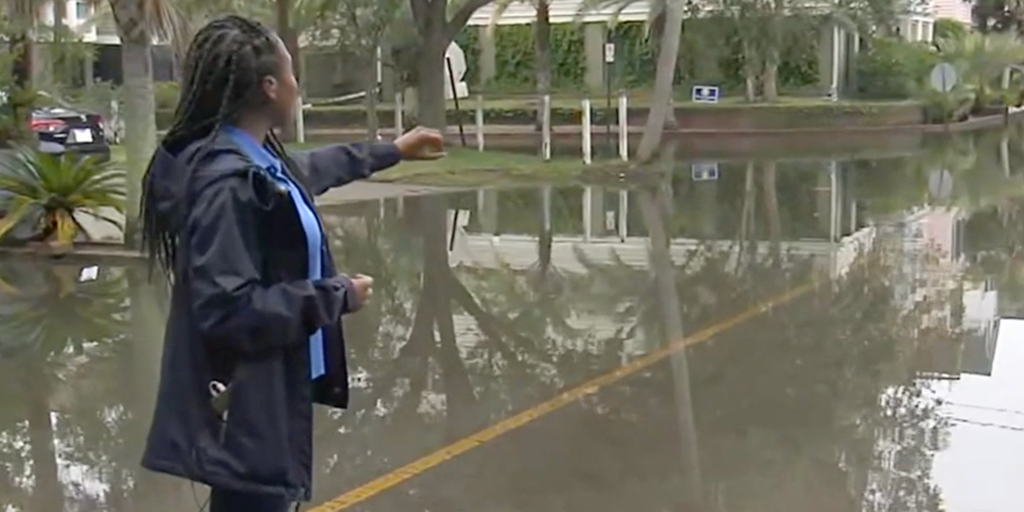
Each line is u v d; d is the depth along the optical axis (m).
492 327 8.20
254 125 2.82
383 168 3.20
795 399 6.24
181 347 2.70
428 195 16.70
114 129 24.23
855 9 32.16
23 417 6.08
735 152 24.89
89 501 4.88
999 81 36.72
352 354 7.43
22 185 10.99
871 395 6.29
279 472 2.67
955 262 10.52
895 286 9.40
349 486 4.96
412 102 30.20
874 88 35.16
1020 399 6.18
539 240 12.38
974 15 44.94
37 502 4.86
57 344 7.65
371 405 6.26
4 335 7.92
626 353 7.34
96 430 5.85
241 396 2.64
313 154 3.10
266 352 2.64
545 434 5.68
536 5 27.73
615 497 4.80
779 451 5.38
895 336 7.65
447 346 7.63
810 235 12.46
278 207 2.62
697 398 6.28
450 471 5.14
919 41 37.53
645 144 20.64
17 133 16.53
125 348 7.52
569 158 22.16
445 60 23.78
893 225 13.12
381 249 11.72
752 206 15.22
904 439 5.52
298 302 2.59
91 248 11.10
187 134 2.76
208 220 2.57
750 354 7.23
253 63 2.75
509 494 4.84
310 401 2.77
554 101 34.03
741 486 4.92
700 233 12.77
